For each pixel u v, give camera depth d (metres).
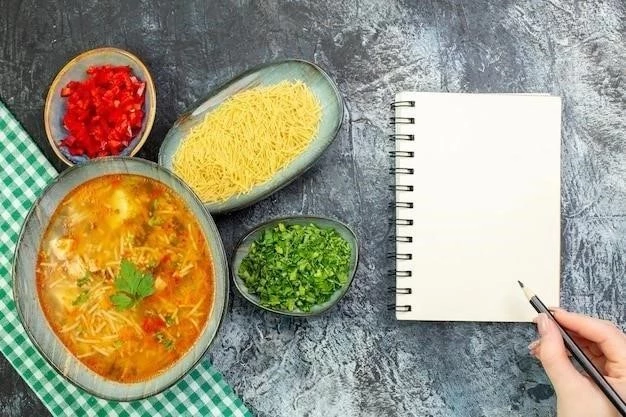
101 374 0.83
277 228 0.89
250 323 0.93
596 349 0.89
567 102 0.94
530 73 0.94
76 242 0.82
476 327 0.93
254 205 0.93
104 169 0.82
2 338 0.92
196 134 0.90
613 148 0.94
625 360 0.83
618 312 0.94
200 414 0.92
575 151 0.94
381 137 0.93
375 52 0.94
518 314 0.91
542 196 0.91
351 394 0.93
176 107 0.93
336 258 0.88
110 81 0.89
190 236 0.82
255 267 0.89
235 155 0.90
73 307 0.82
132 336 0.83
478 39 0.94
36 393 0.92
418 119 0.90
